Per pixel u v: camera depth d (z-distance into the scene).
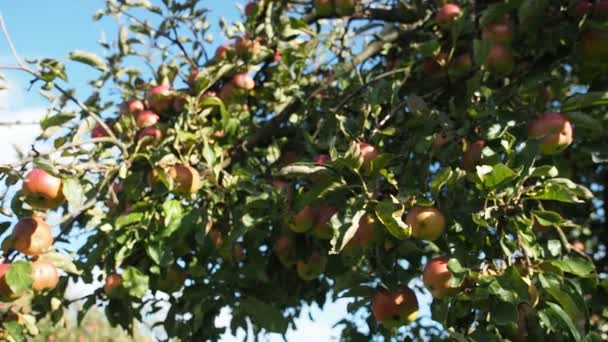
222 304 2.11
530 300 1.53
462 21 1.99
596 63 1.90
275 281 2.10
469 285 1.60
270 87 2.35
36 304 2.04
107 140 1.91
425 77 2.16
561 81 2.02
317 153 1.99
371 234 1.65
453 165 1.83
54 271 1.78
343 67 2.25
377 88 1.85
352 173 1.72
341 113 2.12
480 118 1.79
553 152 1.79
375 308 1.72
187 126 2.07
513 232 1.67
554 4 1.94
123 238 1.91
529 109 1.85
